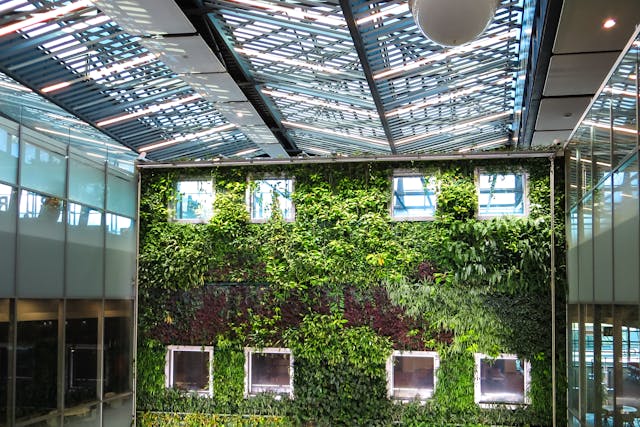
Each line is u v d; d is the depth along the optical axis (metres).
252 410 10.70
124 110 13.09
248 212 10.98
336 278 10.56
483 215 10.42
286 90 13.30
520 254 10.09
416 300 10.30
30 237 8.20
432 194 10.54
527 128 13.88
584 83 10.59
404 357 10.44
